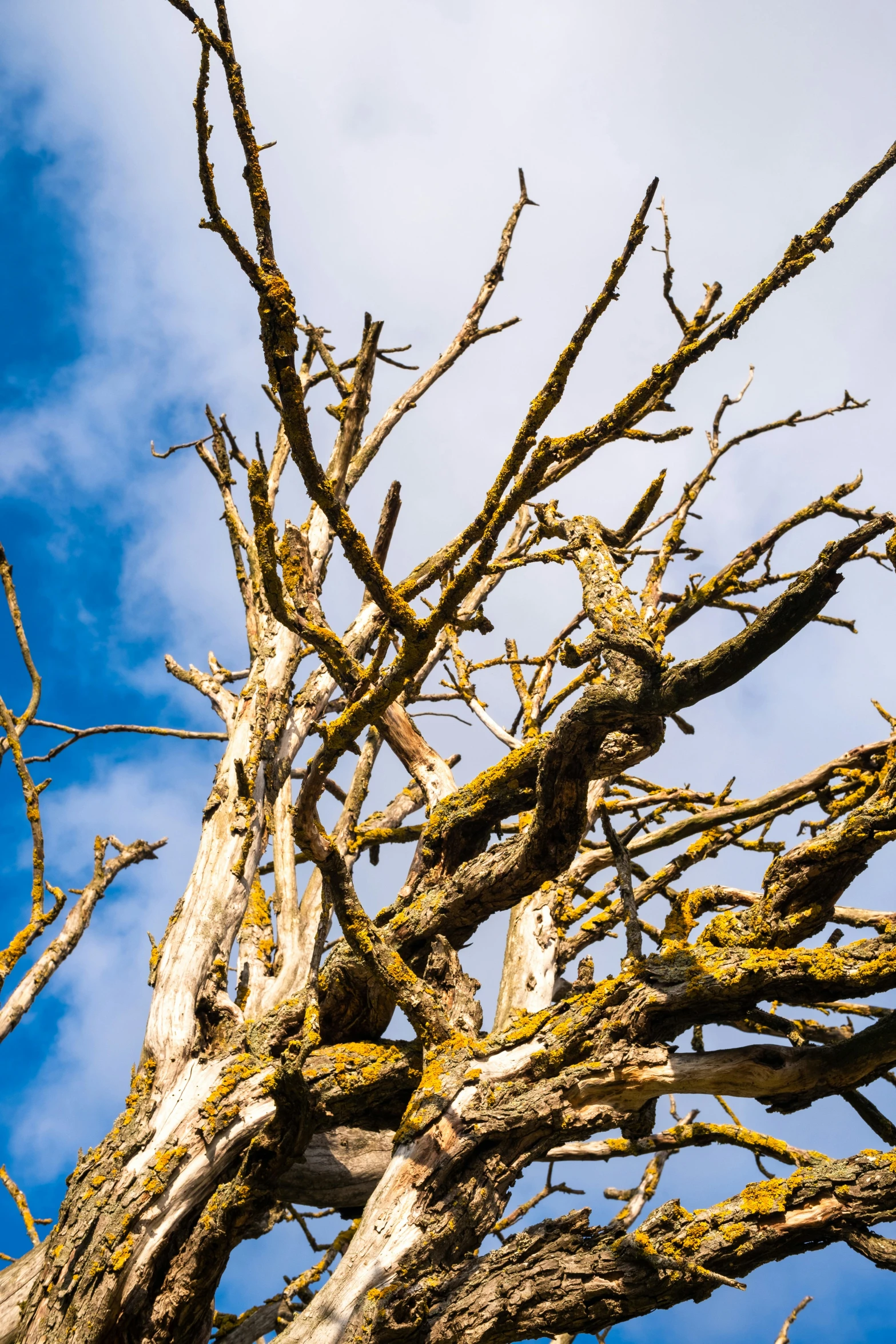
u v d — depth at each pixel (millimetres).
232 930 5957
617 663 4977
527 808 5656
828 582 3363
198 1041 5496
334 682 7543
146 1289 4668
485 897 5242
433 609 3605
